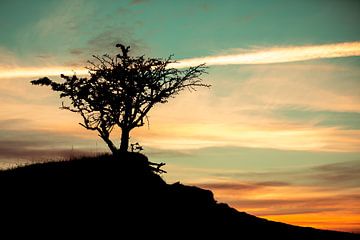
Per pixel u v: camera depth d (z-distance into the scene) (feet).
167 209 93.71
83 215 81.05
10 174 101.96
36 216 78.59
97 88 105.40
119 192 94.53
